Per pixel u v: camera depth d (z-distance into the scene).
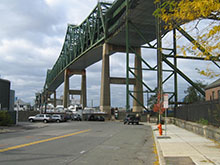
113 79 73.38
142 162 9.86
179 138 17.45
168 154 10.77
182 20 7.44
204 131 17.98
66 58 113.44
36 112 68.12
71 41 108.88
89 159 10.28
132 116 46.78
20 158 10.28
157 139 17.00
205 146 13.17
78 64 105.06
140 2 50.91
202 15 6.71
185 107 28.56
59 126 37.22
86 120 69.94
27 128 31.16
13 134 22.19
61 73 122.69
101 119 66.06
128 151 12.62
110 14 69.31
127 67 57.00
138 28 62.03
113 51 73.50
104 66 72.56
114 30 66.81
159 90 36.88
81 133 23.44
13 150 12.44
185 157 9.98
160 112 27.94
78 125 40.50
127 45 57.56
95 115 70.69
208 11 6.45
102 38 73.88
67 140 17.22
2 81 44.97
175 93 51.88
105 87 72.44
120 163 9.61
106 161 9.94
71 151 12.30
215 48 6.55
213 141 15.38
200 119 20.59
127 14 54.50
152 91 57.22
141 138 19.22
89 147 13.82
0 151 12.09
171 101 51.41
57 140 17.17
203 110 19.66
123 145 14.92
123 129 30.05
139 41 71.19
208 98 46.53
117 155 11.37
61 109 97.12
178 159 9.55
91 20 86.38
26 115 66.62
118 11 62.19
